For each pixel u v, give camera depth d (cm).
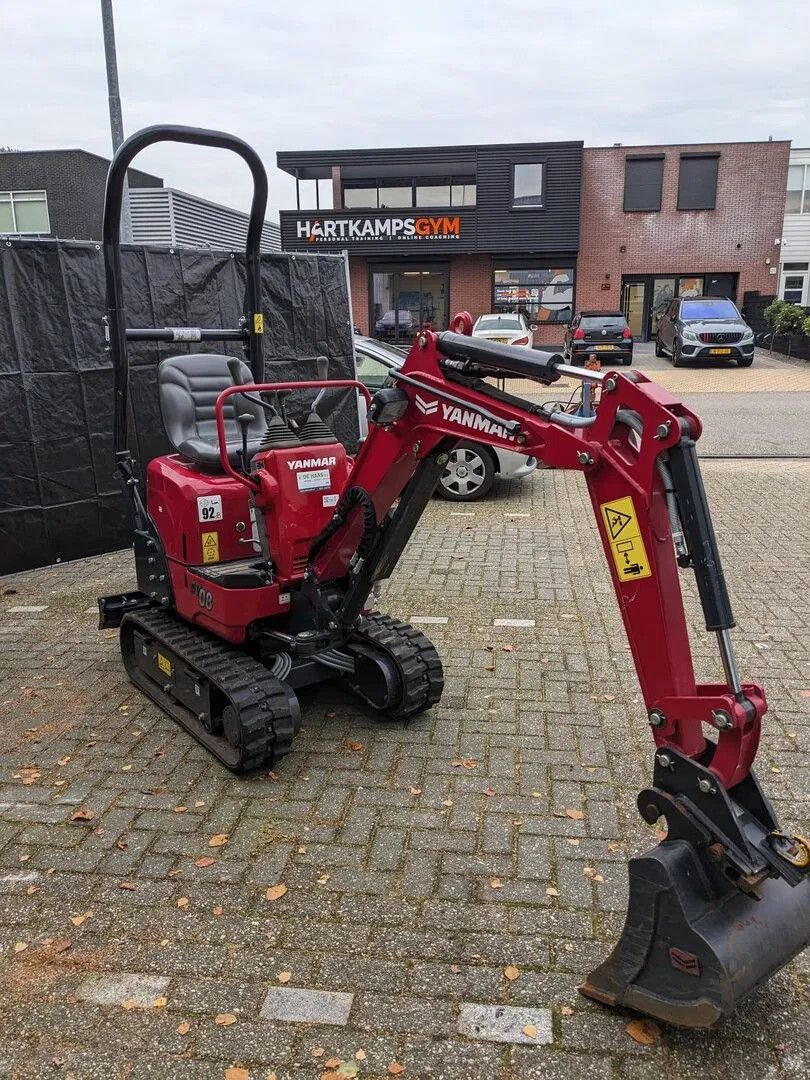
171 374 461
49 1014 252
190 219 1978
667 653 242
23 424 666
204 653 400
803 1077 231
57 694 461
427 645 419
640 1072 232
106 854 324
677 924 226
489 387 293
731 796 242
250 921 289
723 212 2886
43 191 2564
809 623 546
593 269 2936
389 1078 231
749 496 899
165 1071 233
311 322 873
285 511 385
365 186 2917
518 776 375
